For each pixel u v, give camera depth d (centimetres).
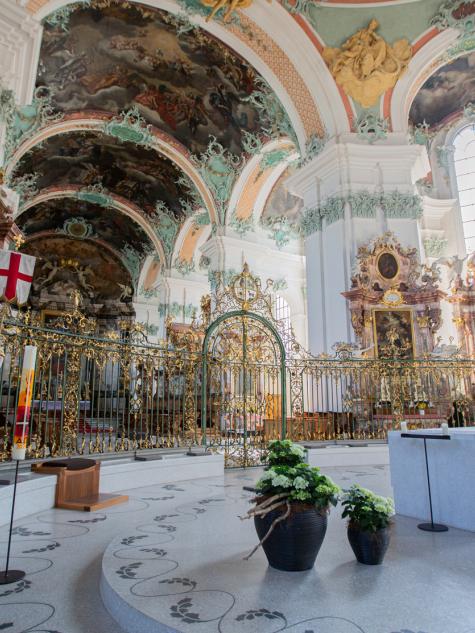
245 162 2128
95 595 329
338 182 1549
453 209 2092
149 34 1731
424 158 1630
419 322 1380
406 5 1571
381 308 1393
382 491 654
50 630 278
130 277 3512
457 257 1853
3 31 1010
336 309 1502
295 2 1572
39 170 2433
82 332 743
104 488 668
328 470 884
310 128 1678
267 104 1817
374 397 1110
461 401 1105
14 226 1076
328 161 1573
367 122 1578
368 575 330
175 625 253
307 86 1620
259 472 875
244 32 1627
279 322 1080
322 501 340
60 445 682
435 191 2127
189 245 2825
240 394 1005
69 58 1795
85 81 1930
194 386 940
